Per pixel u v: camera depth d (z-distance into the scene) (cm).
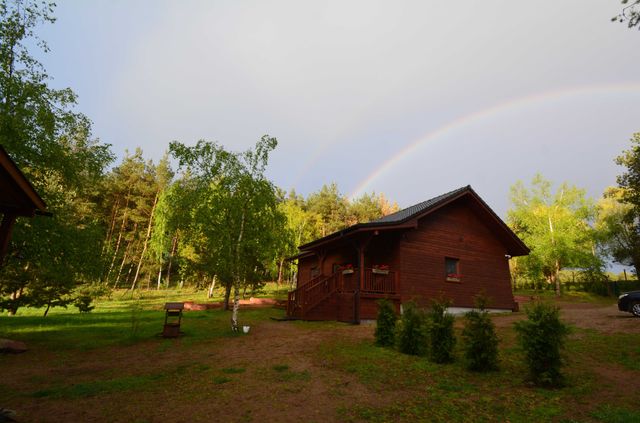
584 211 3697
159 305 2695
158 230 3803
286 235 1530
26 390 649
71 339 1194
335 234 1756
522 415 510
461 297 1831
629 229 3712
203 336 1209
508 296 2025
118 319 1758
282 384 666
